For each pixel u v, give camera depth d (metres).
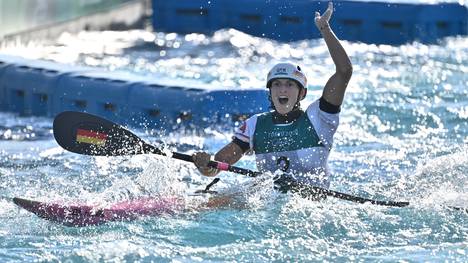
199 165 25.39
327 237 23.12
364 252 22.03
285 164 25.75
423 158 32.22
